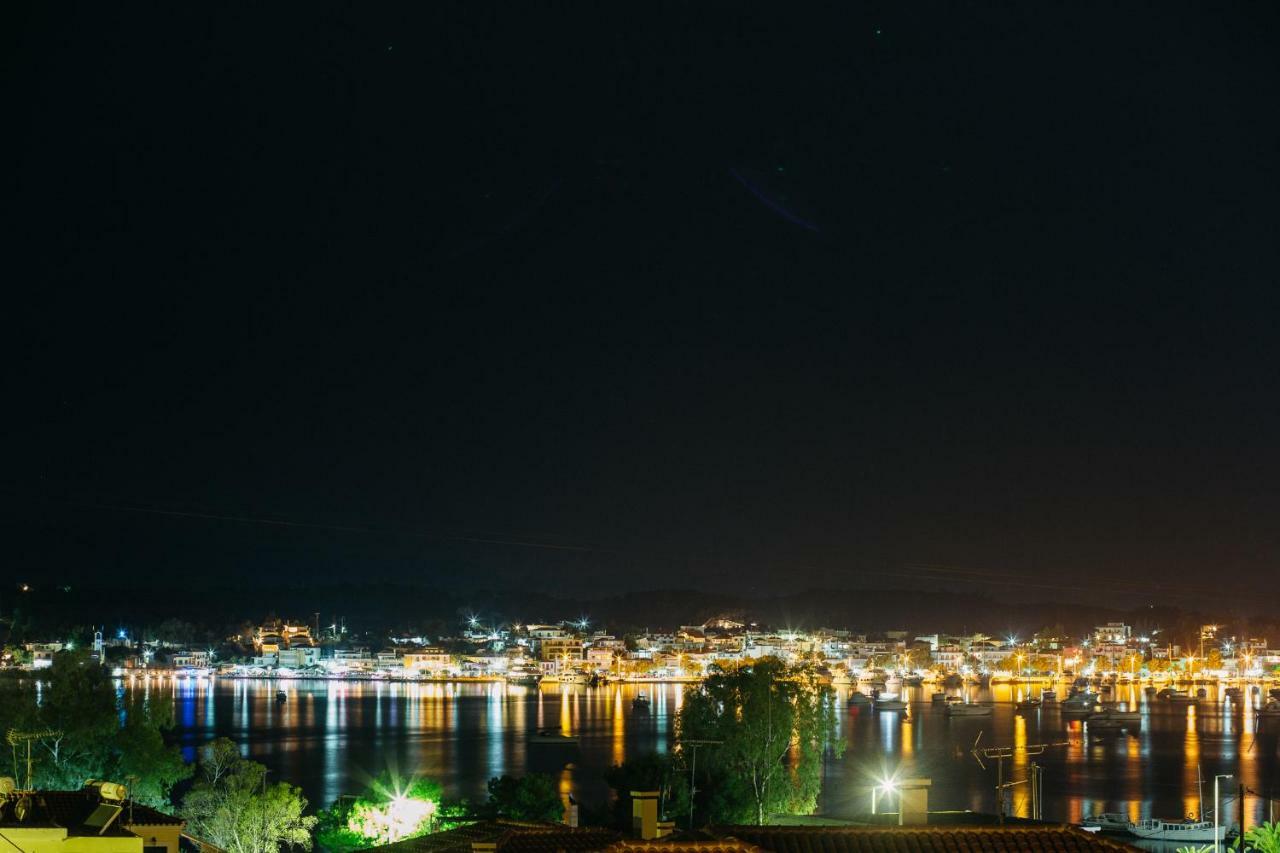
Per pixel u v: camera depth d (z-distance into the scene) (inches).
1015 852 1612.9
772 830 1694.1
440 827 4037.9
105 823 2166.6
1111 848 1620.3
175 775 4234.7
